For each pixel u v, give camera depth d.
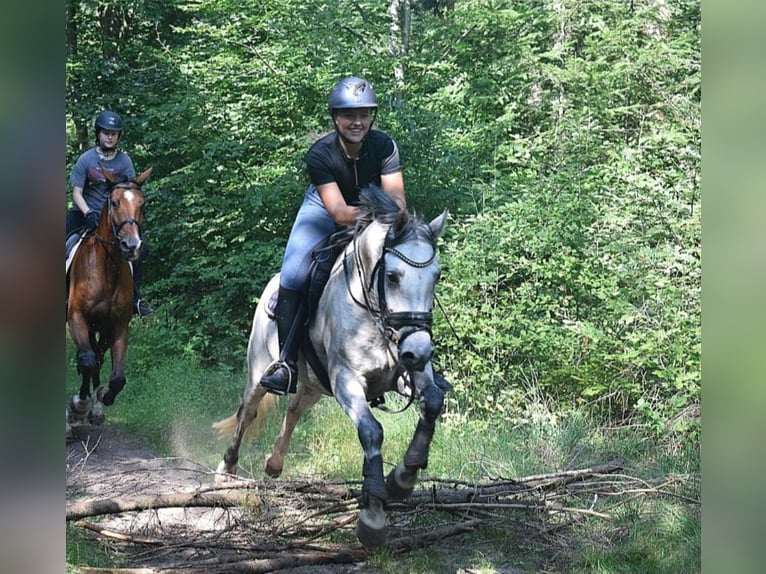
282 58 11.48
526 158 10.40
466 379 7.68
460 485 5.84
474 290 8.25
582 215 8.49
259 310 5.66
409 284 4.24
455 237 8.68
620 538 5.02
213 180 11.62
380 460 4.45
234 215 11.29
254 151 11.75
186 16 14.97
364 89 4.74
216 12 12.41
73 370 9.95
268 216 11.20
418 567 4.65
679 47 11.42
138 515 5.54
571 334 7.78
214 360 10.85
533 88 12.27
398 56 11.65
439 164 9.95
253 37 12.19
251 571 4.46
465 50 12.28
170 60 13.16
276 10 11.44
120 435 7.95
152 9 14.38
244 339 10.80
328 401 7.75
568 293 8.34
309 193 5.25
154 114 11.84
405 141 10.01
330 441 6.98
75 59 13.92
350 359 4.65
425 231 4.37
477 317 7.99
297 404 5.78
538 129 11.45
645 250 7.93
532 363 7.92
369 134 4.96
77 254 7.64
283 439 5.93
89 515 4.77
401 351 4.19
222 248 11.67
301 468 6.58
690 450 6.55
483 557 4.81
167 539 4.93
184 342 10.84
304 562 4.58
